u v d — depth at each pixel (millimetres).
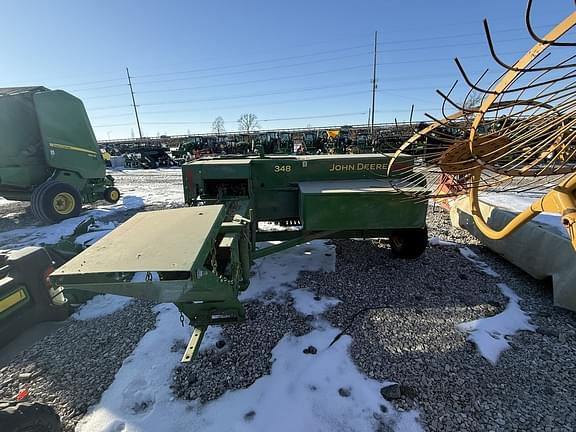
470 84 1316
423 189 3047
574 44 1003
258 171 3709
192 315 1943
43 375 2217
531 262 3186
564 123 1387
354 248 4293
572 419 1748
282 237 3846
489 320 2635
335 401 1916
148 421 1836
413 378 2068
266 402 1926
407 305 2898
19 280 1823
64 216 6453
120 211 7352
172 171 17031
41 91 6336
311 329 2596
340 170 3777
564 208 1651
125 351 2438
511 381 2016
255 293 3176
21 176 6227
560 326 2535
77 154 6906
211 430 1771
